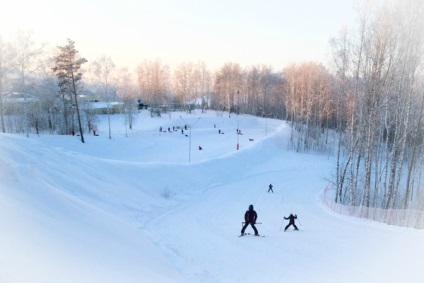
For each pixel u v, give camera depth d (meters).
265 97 126.94
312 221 23.86
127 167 34.31
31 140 28.03
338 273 12.31
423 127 31.94
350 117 36.56
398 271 12.03
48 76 65.31
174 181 37.00
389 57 29.00
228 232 20.38
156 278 10.64
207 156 59.69
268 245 16.94
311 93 84.62
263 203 31.78
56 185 21.08
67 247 9.93
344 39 52.22
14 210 10.97
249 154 58.78
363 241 16.84
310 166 57.00
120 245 13.66
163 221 23.27
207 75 137.12
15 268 6.60
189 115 109.88
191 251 16.34
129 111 85.69
